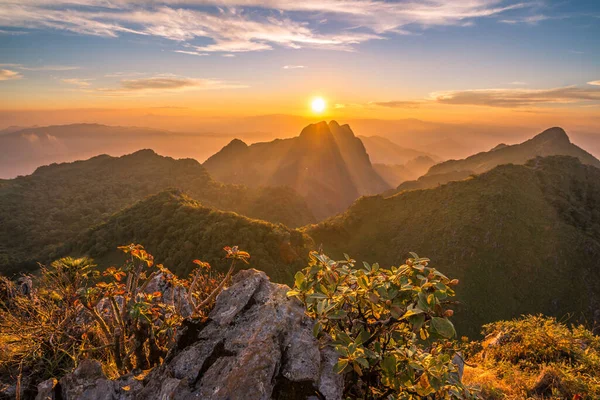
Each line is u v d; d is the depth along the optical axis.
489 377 6.34
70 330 3.84
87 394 3.04
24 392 3.33
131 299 3.63
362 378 3.38
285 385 2.97
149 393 3.05
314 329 3.30
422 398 3.28
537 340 7.54
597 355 6.99
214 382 2.91
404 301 3.14
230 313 3.70
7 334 3.71
